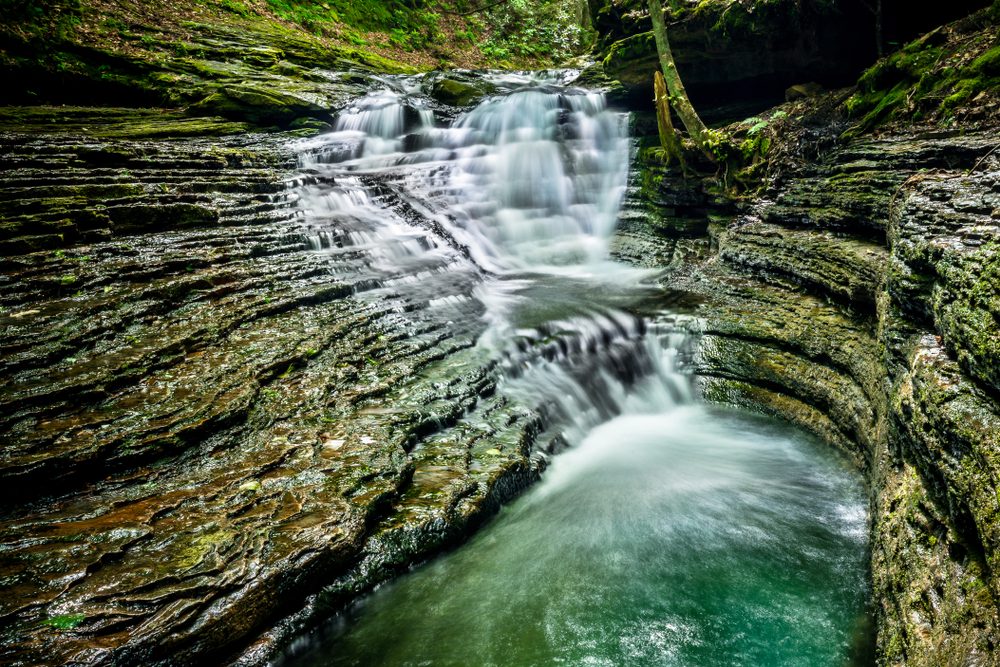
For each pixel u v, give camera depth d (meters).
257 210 8.36
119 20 15.65
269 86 15.03
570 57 25.77
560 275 10.49
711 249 9.88
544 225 12.05
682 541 4.61
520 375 6.76
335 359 5.84
